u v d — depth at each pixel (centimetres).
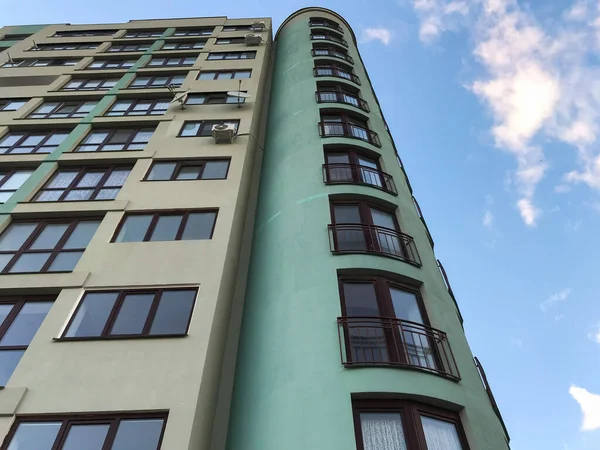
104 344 1031
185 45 2986
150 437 860
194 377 954
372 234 1334
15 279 1218
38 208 1488
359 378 945
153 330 1069
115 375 962
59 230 1439
